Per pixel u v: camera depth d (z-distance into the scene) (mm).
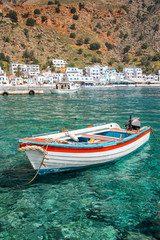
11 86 120188
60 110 26297
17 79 129875
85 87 124875
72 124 16812
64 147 7195
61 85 66500
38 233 4898
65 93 66375
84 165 8172
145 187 6906
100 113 23250
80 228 5055
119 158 9312
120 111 24812
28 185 7035
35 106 31406
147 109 26391
